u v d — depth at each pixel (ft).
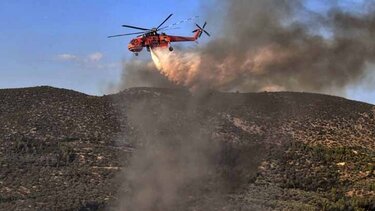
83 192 366.84
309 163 460.96
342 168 457.68
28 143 441.27
